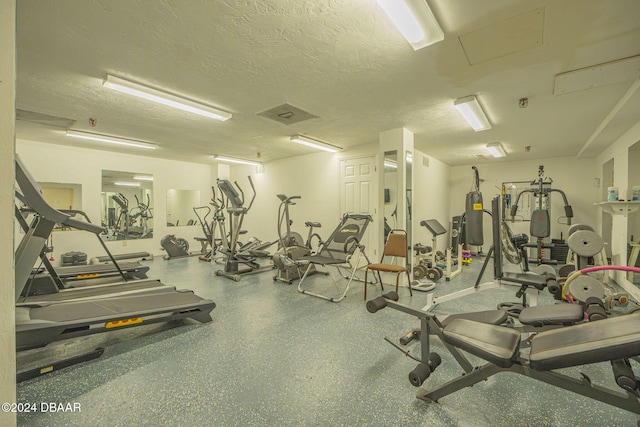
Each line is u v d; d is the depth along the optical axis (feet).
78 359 6.63
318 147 18.04
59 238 18.45
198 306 8.79
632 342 3.43
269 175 23.76
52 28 6.16
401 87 9.19
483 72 8.15
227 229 26.32
